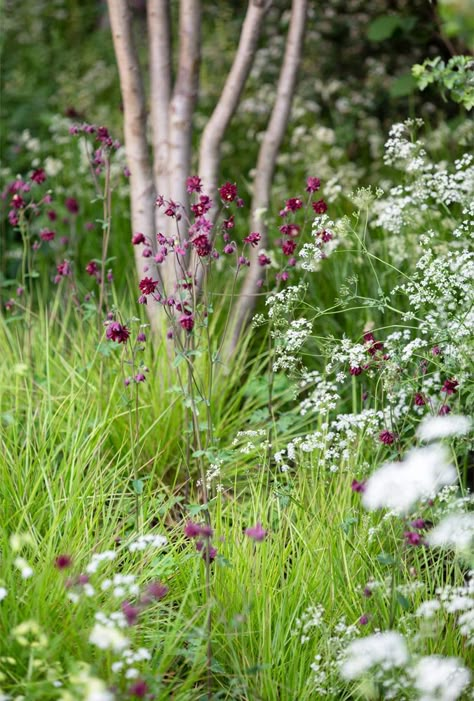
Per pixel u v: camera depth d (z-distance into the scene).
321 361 4.67
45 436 3.85
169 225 4.78
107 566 3.11
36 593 2.83
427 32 6.39
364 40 7.14
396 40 7.00
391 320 4.45
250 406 4.50
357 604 3.08
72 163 6.41
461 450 3.52
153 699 2.61
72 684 2.45
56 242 5.81
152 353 4.64
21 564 2.62
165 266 4.68
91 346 4.51
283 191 5.89
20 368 3.95
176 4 8.23
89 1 9.16
